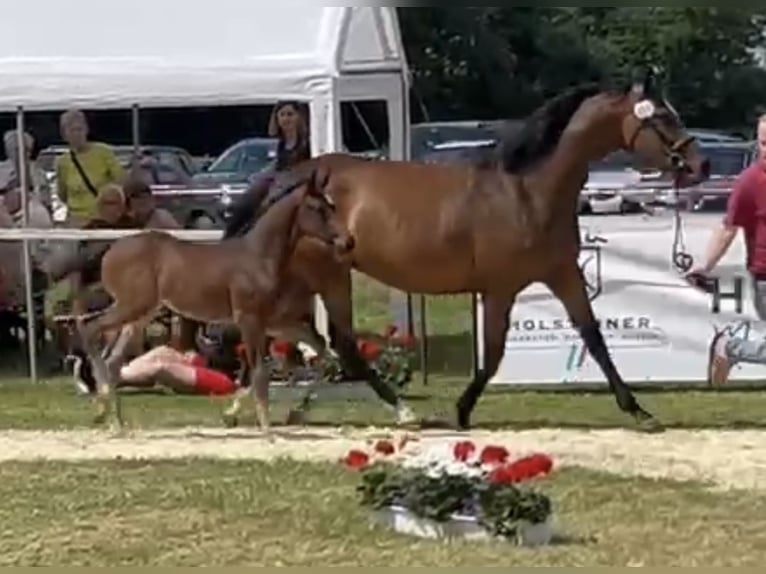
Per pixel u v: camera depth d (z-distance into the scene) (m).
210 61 14.99
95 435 11.96
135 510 9.23
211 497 9.48
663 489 9.79
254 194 12.12
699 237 14.16
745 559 8.12
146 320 12.09
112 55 15.16
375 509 8.75
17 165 16.41
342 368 12.82
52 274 14.28
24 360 16.31
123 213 15.20
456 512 8.51
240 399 12.43
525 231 12.08
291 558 8.13
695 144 12.12
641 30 55.44
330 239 11.85
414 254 12.14
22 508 9.30
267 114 29.81
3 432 12.18
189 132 29.55
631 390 14.03
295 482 9.94
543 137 12.20
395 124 16.97
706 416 12.82
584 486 9.82
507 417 12.78
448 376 15.25
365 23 16.25
